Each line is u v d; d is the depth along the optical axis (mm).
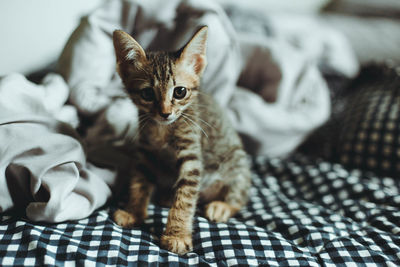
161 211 434
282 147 556
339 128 570
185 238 387
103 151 455
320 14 1001
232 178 464
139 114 430
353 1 1010
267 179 516
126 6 480
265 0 937
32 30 549
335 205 461
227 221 430
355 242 393
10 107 408
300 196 488
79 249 358
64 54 486
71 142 404
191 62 414
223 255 374
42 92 444
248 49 576
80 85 477
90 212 398
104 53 484
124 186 444
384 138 511
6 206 385
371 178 502
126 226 402
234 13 717
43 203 373
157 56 411
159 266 360
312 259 375
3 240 359
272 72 555
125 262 358
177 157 423
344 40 754
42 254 350
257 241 387
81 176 409
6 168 384
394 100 535
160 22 488
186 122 422
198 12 490
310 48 659
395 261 375
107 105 474
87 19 476
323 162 540
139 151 439
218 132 455
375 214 435
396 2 981
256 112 519
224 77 512
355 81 667
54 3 562
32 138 391
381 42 783
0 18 516
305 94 562
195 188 411
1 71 531
